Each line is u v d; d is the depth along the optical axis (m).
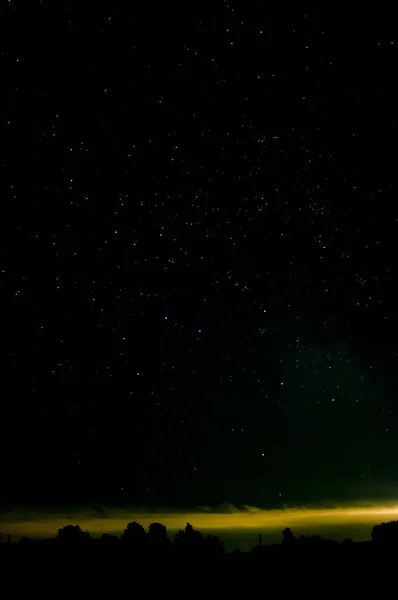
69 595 2.15
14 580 2.26
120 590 2.20
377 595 2.16
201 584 2.23
